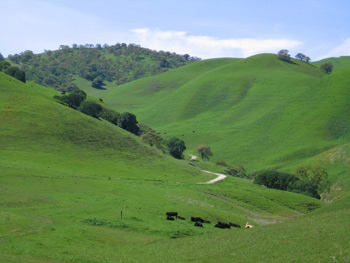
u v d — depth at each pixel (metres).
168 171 119.69
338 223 37.78
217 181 117.88
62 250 33.91
